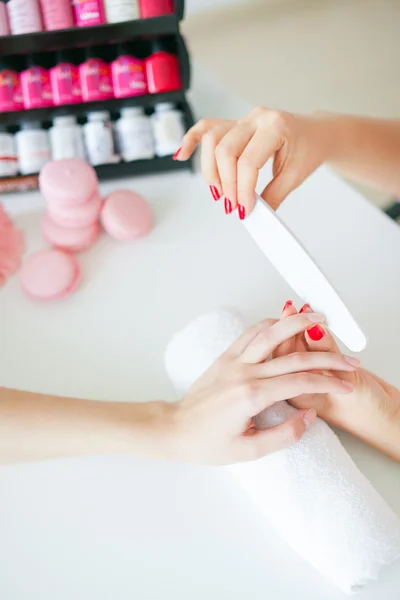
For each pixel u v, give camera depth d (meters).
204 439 0.47
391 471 0.49
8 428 0.50
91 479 0.50
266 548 0.45
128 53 0.73
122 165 0.74
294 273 0.45
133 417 0.50
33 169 0.72
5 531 0.47
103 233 0.71
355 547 0.41
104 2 0.73
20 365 0.60
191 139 0.54
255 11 1.48
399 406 0.48
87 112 0.73
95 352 0.60
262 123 0.49
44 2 0.72
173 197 0.74
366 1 1.51
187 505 0.48
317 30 1.48
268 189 0.54
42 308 0.64
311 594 0.43
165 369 0.58
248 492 0.47
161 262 0.68
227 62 1.45
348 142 0.58
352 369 0.45
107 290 0.66
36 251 0.69
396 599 0.42
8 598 0.44
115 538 0.47
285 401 0.50
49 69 0.74
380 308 0.60
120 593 0.44
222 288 0.64
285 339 0.46
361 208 0.69
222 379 0.48
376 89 1.40
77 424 0.50
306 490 0.43
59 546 0.46
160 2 0.73
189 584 0.44
